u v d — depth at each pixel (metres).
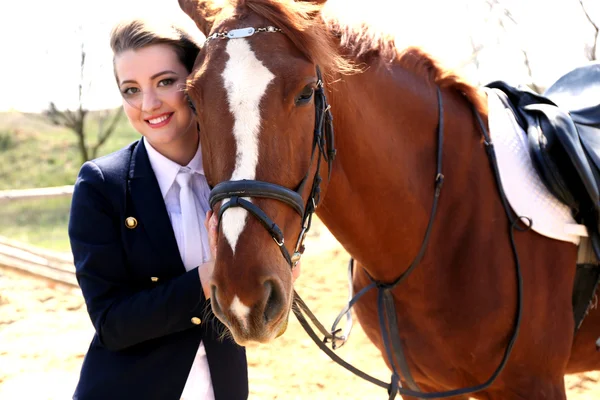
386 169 1.80
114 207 1.70
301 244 1.58
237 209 1.39
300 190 1.49
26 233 8.58
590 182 1.92
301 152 1.49
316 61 1.51
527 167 1.97
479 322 1.89
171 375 1.73
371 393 3.65
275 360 4.12
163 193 1.74
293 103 1.45
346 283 5.39
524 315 1.90
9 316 4.91
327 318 4.73
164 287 1.65
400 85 1.88
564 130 1.96
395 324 2.02
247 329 1.35
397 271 1.95
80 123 14.12
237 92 1.41
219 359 1.77
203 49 1.52
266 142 1.41
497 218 1.92
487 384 1.92
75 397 1.73
